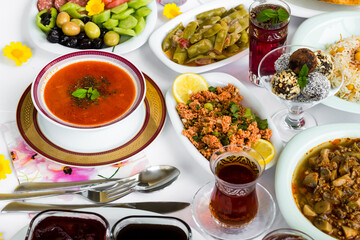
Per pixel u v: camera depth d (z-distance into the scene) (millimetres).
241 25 914
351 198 697
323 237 661
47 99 815
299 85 732
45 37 921
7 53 901
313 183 715
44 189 747
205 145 779
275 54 802
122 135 803
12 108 852
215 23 923
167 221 651
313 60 733
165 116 828
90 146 791
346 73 851
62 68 854
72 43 908
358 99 850
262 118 807
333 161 734
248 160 683
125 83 844
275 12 797
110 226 693
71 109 807
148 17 951
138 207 729
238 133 777
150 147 809
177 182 766
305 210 700
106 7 948
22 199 734
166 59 889
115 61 860
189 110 812
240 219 689
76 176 771
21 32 963
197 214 722
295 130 824
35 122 813
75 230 659
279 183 711
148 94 857
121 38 939
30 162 784
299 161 747
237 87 847
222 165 692
